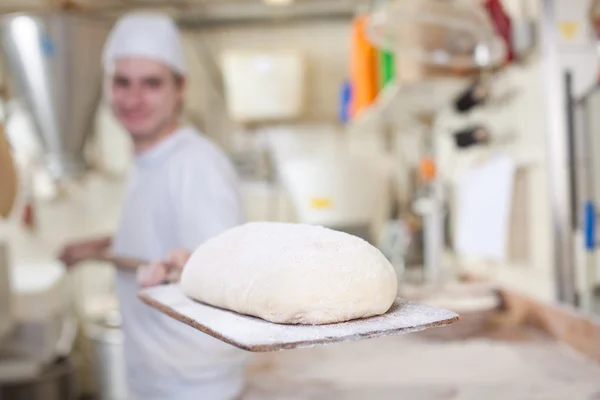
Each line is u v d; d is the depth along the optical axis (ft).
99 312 11.84
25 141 12.34
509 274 7.45
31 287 10.43
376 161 12.80
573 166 5.72
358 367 5.48
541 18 5.88
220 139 13.11
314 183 10.83
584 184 5.58
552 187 5.90
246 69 11.46
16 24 6.77
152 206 5.38
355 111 10.36
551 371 5.12
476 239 7.61
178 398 5.10
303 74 11.69
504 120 7.48
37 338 10.39
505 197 6.88
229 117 13.08
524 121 6.83
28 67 6.93
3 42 6.88
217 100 13.09
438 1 5.68
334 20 12.74
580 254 5.71
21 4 11.18
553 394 4.60
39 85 6.99
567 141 5.73
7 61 7.02
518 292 6.89
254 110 11.55
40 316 10.40
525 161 6.84
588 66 5.55
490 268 8.16
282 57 11.44
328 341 2.05
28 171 12.68
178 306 2.66
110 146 13.08
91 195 13.28
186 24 12.69
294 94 11.51
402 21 5.90
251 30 12.96
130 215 5.68
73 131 7.37
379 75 9.26
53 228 13.26
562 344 5.87
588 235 5.33
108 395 10.77
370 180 11.00
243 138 13.07
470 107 7.57
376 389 4.90
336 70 12.86
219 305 2.62
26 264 12.98
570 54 5.66
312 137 12.98
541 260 6.52
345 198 10.87
